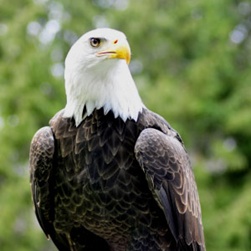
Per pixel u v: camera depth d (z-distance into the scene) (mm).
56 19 20641
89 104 7500
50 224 7984
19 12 20312
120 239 7797
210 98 19703
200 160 19406
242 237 17578
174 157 7516
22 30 19625
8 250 18094
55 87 19281
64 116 7602
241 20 21578
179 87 19938
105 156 7438
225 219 17797
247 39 21453
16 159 18859
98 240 7984
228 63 20156
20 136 18453
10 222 17891
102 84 7473
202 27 20906
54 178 7637
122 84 7520
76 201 7570
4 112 18688
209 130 19906
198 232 7738
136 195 7465
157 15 21203
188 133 19625
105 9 21781
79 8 20875
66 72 7617
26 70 18969
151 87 19953
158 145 7426
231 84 20188
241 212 17688
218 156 18719
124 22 21141
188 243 7602
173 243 7652
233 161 18688
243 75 20219
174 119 19375
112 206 7484
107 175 7422
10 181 18406
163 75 20594
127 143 7480
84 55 7461
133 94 7586
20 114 18516
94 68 7430
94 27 21094
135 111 7559
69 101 7598
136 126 7543
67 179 7543
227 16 21156
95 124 7488
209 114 19641
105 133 7461
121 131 7473
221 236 17672
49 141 7562
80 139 7484
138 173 7457
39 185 7645
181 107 19406
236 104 19500
